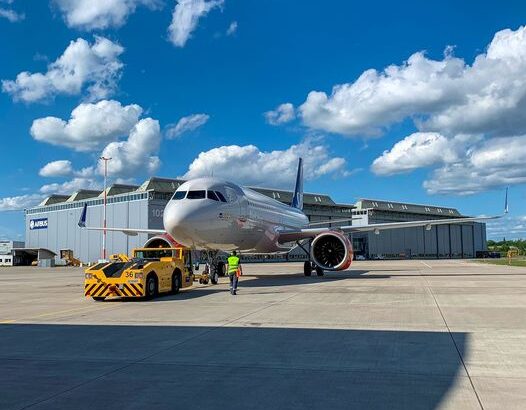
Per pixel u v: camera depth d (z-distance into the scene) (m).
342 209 116.75
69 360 8.38
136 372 7.52
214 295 19.25
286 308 14.77
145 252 22.34
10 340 10.27
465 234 142.38
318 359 8.23
